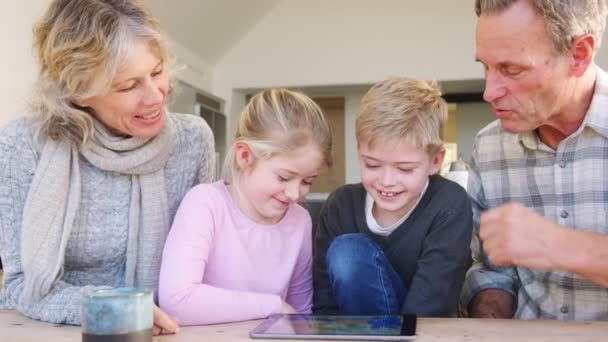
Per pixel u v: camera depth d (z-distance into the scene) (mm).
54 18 1187
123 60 1144
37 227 1169
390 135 1277
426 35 5203
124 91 1186
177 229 1257
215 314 1126
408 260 1387
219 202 1320
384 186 1318
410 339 916
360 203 1477
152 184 1337
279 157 1263
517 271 1486
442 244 1326
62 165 1212
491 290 1480
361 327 996
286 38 5441
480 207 1570
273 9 5426
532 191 1458
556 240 1003
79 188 1243
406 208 1399
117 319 793
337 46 5359
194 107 4797
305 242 1426
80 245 1301
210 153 1504
